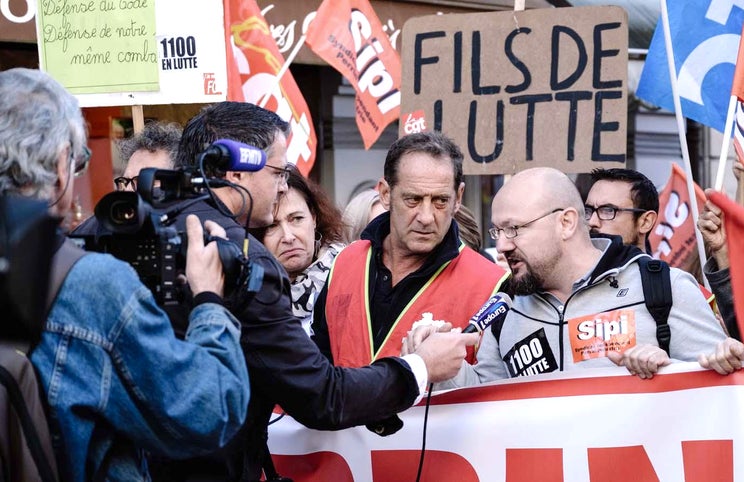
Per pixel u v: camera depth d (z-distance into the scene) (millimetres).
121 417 1713
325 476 2854
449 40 3826
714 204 2559
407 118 3893
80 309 1694
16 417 1647
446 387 2891
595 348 2717
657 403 2555
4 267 1487
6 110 1717
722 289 2762
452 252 2959
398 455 2781
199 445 1729
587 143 3646
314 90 7992
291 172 3652
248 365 2109
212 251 1865
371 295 3053
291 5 6363
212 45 3676
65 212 1800
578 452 2619
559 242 2752
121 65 3693
